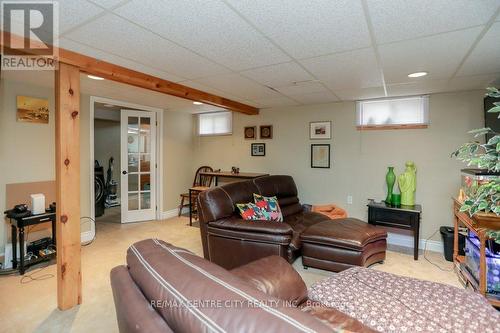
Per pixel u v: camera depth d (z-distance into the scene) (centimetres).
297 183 465
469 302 150
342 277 183
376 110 402
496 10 155
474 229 225
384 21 169
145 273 105
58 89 215
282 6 153
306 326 68
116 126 680
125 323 93
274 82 314
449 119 357
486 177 226
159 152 523
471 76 284
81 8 155
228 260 290
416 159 377
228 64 252
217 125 554
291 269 163
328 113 435
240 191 341
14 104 323
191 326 77
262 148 498
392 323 133
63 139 217
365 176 411
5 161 316
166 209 537
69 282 225
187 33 187
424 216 374
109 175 661
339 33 187
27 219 287
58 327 201
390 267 312
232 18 167
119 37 193
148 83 287
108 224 490
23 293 248
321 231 298
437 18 165
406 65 252
